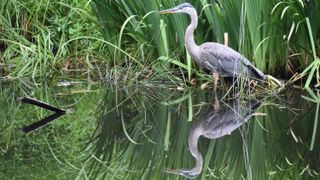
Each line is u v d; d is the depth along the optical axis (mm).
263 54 10625
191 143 8219
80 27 11758
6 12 11992
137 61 10883
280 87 10320
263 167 7438
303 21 10320
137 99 10250
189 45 10250
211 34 10969
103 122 9055
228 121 9102
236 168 7387
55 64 11555
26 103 9945
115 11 11047
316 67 10008
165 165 7430
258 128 8781
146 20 10781
